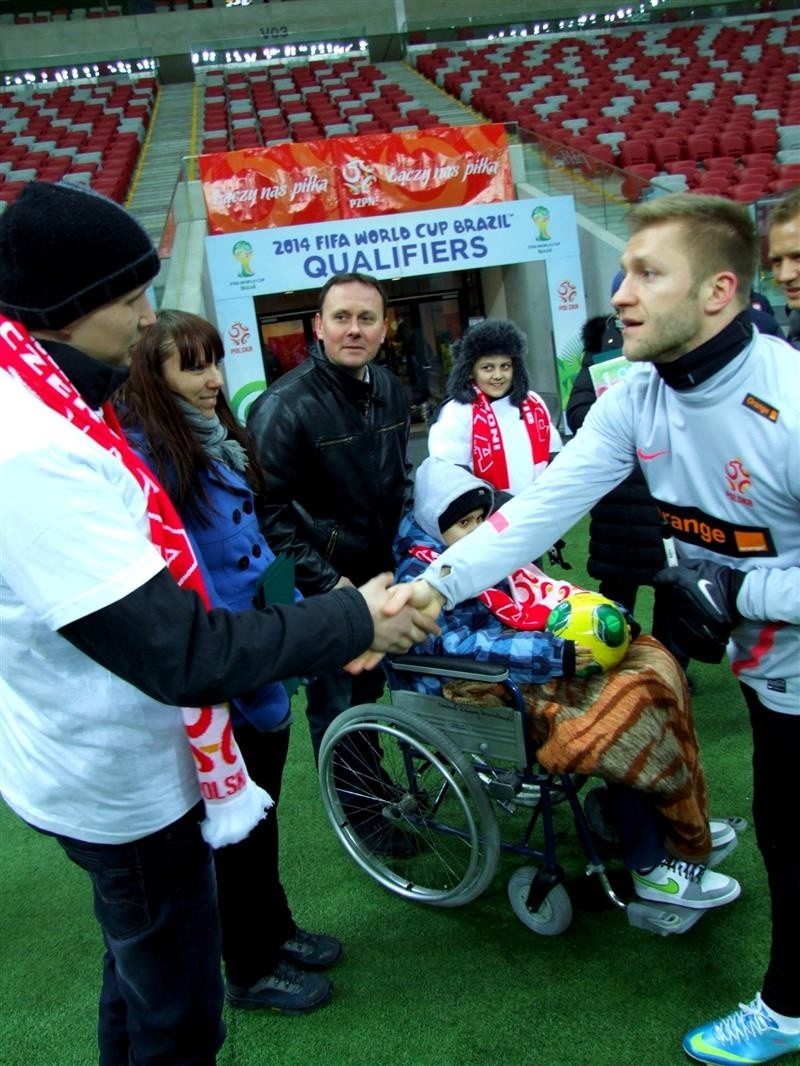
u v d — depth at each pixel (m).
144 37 17.86
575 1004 1.85
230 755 1.17
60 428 0.92
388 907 2.23
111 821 1.11
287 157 8.05
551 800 2.12
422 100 14.72
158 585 0.92
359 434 2.23
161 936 1.18
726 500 1.31
